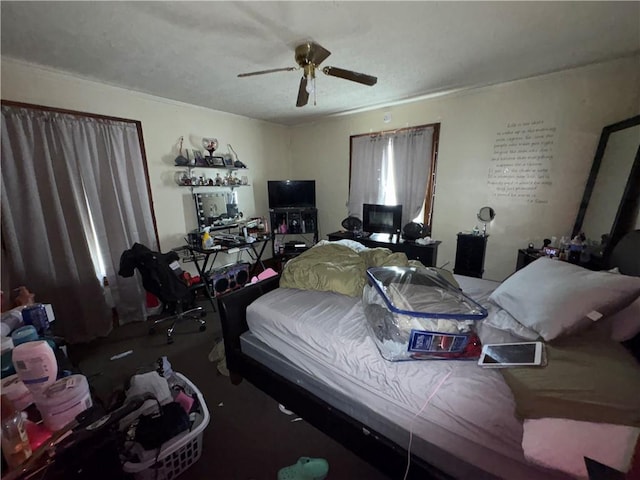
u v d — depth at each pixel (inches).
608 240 76.7
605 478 22.6
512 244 113.3
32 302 64.1
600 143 90.0
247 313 68.0
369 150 143.9
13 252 82.3
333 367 51.5
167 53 77.5
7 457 28.9
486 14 61.5
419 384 42.1
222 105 129.3
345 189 161.5
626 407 30.5
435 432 40.5
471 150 117.0
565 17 62.9
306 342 55.3
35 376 36.3
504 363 40.7
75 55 77.5
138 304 111.1
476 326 49.7
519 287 55.2
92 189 97.3
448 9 59.5
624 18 63.2
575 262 85.0
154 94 112.0
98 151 99.3
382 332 48.5
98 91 98.7
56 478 28.7
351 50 78.0
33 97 84.8
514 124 105.8
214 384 74.7
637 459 19.0
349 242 95.1
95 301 99.1
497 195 113.9
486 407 36.9
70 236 93.9
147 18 60.9
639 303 44.9
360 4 57.4
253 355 67.2
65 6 55.9
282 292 73.0
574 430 30.8
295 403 59.2
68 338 94.3
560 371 36.2
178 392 56.1
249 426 61.6
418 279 61.8
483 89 110.2
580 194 97.3
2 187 79.9
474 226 121.4
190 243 128.7
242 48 75.3
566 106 95.7
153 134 116.0
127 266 88.9
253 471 51.9
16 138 81.3
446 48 77.3
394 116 135.0
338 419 51.4
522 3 57.7
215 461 53.7
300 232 165.8
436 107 122.6
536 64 89.0
